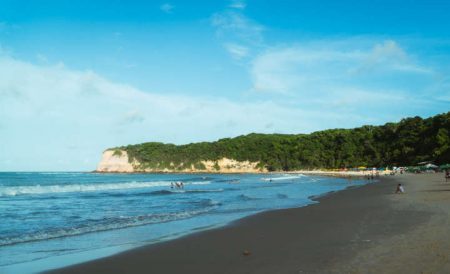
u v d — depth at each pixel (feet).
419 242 34.01
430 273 24.52
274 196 112.68
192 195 124.36
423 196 87.25
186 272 29.27
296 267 28.68
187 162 629.92
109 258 34.53
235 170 604.90
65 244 41.70
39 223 59.11
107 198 113.91
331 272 26.61
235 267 29.99
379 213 59.47
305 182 223.30
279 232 46.14
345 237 40.14
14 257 35.60
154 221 59.57
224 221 58.03
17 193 136.05
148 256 35.04
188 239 43.04
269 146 605.73
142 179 340.18
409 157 387.75
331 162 501.15
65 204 93.86
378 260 28.73
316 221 54.54
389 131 457.27
